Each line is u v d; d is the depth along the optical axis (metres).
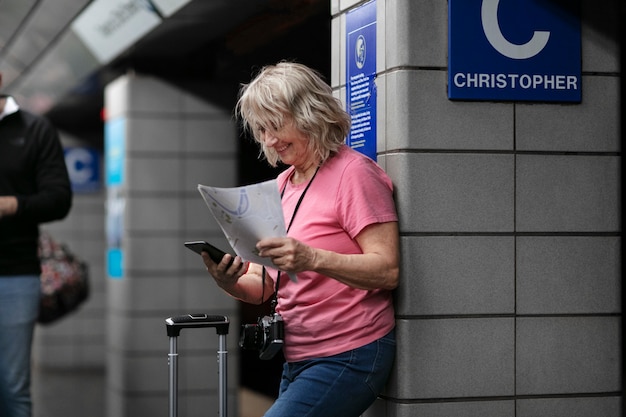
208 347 13.27
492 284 6.02
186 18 10.80
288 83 5.30
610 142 6.22
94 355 21.83
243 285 5.71
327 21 10.45
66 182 8.06
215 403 13.25
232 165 13.59
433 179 5.95
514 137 6.08
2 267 7.78
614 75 6.23
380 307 5.52
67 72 15.54
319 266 5.02
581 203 6.16
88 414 14.19
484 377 5.99
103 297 21.89
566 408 6.13
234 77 13.43
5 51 16.48
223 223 4.93
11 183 7.94
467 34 5.99
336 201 5.34
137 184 13.41
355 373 5.38
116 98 13.91
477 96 6.01
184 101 13.51
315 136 5.34
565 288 6.13
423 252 5.91
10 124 7.95
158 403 13.38
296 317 5.45
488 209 6.02
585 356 6.16
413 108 5.93
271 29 10.91
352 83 6.59
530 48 6.10
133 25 11.70
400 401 5.88
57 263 13.51
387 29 6.07
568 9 6.16
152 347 13.41
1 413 7.91
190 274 13.51
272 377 16.52
